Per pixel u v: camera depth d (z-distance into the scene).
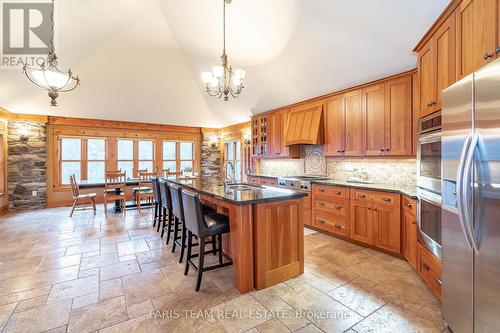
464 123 1.43
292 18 3.04
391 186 3.32
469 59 1.61
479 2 1.50
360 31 2.87
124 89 5.45
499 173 1.17
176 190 2.93
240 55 4.18
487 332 1.28
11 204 5.61
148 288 2.31
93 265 2.81
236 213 2.24
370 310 1.96
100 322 1.83
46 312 1.94
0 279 2.48
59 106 5.68
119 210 5.62
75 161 6.43
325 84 4.05
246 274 2.25
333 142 4.14
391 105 3.32
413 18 2.37
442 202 1.72
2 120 5.30
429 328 1.74
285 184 4.70
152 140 7.44
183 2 3.10
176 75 5.28
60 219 4.92
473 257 1.38
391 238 3.00
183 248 2.90
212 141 8.34
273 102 5.32
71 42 3.59
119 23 3.48
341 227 3.61
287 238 2.45
